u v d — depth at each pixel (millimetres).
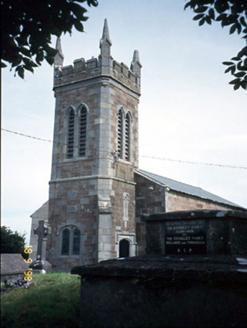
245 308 6844
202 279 6824
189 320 6902
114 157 21953
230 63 7902
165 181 25891
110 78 22672
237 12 7012
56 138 23359
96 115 22188
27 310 8180
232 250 8023
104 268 7941
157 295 7297
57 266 20859
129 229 21953
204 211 8562
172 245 9000
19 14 6188
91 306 7977
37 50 6695
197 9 7223
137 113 25484
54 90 24359
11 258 13523
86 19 6586
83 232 20578
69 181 21922
